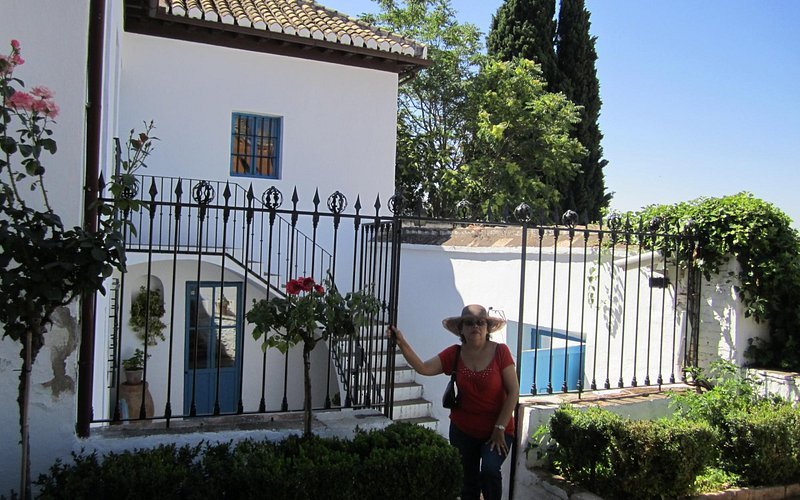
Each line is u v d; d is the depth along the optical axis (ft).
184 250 32.09
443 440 13.83
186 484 11.34
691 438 14.85
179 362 34.73
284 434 13.97
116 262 10.78
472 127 56.90
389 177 40.16
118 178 12.66
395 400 28.99
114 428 13.44
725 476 16.38
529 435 17.03
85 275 10.48
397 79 40.45
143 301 33.65
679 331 19.88
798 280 18.25
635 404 17.93
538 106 55.16
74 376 12.40
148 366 33.96
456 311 27.63
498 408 14.87
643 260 20.31
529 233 24.94
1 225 9.86
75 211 12.30
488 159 56.24
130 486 10.85
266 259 36.27
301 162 37.58
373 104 39.63
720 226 19.10
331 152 38.40
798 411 16.84
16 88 12.05
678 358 19.92
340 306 13.37
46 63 12.17
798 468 16.63
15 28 12.05
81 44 12.36
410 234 30.66
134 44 33.50
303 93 37.58
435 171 57.52
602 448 15.39
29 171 10.39
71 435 12.39
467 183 53.88
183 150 34.58
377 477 12.38
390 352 16.02
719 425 16.80
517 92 57.16
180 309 34.65
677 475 14.65
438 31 58.54
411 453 12.80
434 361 15.35
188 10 32.73
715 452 16.48
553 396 18.45
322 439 13.50
